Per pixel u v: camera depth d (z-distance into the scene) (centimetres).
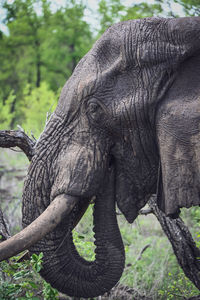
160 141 639
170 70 638
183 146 625
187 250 842
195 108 622
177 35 636
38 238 612
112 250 711
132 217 705
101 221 710
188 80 638
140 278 1016
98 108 650
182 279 933
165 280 988
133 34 646
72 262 697
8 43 3491
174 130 627
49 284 709
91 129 658
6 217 1157
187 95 632
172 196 641
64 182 649
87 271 705
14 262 759
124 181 694
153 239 1216
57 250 684
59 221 634
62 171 654
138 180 689
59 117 674
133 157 674
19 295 787
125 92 644
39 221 624
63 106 673
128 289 954
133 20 659
